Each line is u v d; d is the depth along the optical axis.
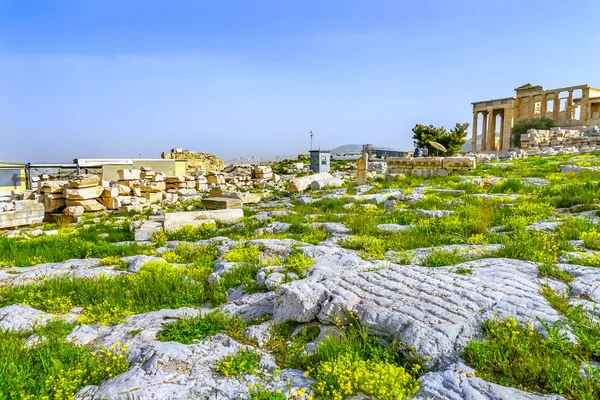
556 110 59.97
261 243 10.39
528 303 4.75
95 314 6.58
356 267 6.91
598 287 5.12
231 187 32.72
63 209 20.98
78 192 20.70
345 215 13.85
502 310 4.66
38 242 12.84
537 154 34.78
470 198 14.72
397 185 21.58
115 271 9.26
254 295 6.80
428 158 25.38
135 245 12.10
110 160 34.38
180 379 4.30
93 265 10.14
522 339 4.08
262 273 7.54
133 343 5.22
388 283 5.80
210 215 15.36
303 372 4.39
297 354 4.78
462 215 11.90
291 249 9.61
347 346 4.50
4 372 4.43
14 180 27.72
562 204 12.37
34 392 4.24
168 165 38.59
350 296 5.36
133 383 4.19
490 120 67.38
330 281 5.98
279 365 4.60
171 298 7.25
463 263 6.78
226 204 19.44
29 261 10.66
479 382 3.62
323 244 10.26
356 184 26.12
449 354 4.13
